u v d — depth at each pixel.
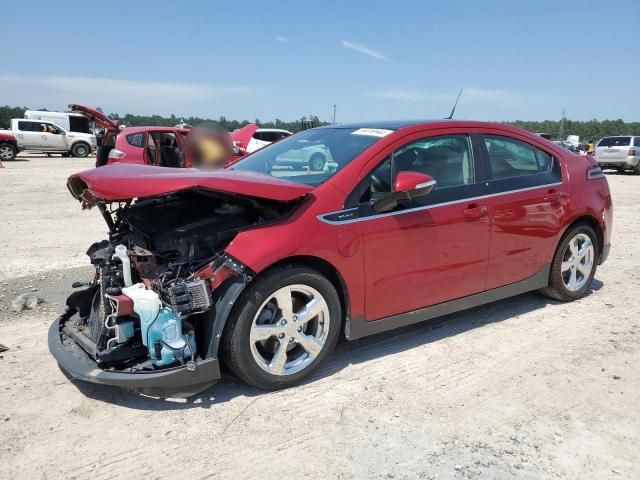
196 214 3.59
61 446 2.78
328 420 3.04
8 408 3.13
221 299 3.07
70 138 29.45
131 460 2.68
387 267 3.61
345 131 4.23
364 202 3.52
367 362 3.78
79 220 9.39
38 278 5.70
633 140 23.22
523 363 3.78
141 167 3.49
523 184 4.40
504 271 4.34
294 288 3.27
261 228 3.17
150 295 2.97
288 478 2.56
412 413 3.13
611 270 6.28
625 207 11.67
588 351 3.98
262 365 3.23
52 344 3.36
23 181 16.16
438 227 3.81
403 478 2.57
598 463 2.69
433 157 3.96
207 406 3.17
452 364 3.76
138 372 2.97
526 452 2.77
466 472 2.61
